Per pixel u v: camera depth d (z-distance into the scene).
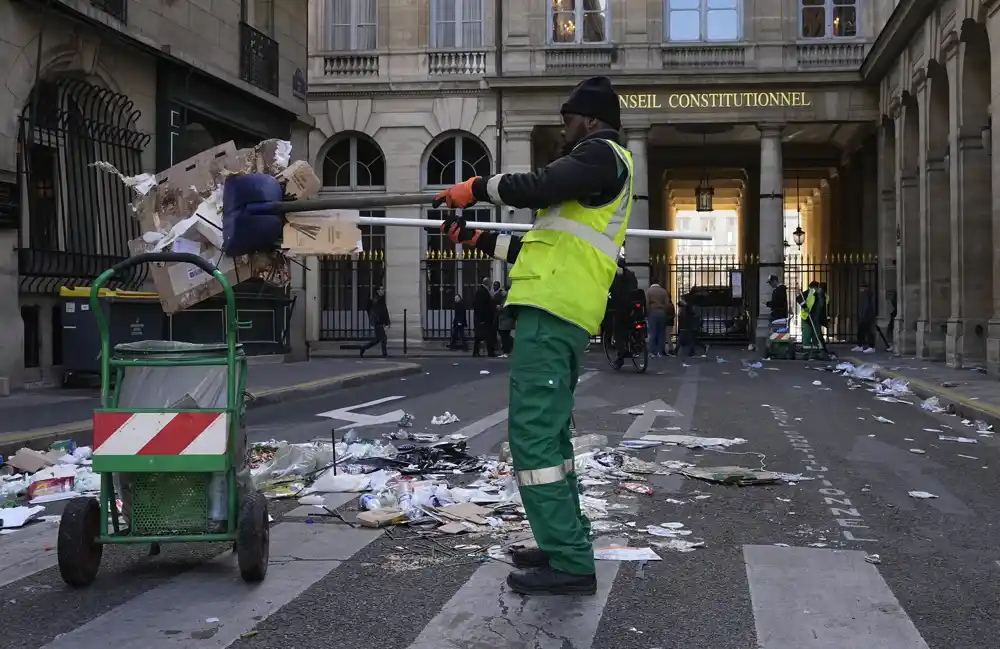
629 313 17.55
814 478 6.77
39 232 13.48
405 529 5.19
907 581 4.28
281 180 4.46
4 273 12.19
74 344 12.91
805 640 3.49
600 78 3.99
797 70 26.02
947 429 9.69
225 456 4.15
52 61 13.12
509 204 3.77
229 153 4.51
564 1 27.30
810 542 4.95
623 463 7.14
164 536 4.21
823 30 26.55
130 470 4.13
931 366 18.11
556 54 27.16
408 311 27.61
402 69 27.81
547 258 3.84
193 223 4.48
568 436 4.18
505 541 4.89
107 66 14.31
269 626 3.65
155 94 15.62
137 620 3.72
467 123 27.53
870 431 9.38
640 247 26.66
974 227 17.41
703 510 5.69
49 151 13.62
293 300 19.88
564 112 4.00
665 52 26.86
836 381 15.75
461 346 26.78
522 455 3.87
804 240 42.97
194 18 16.67
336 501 5.92
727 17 26.92
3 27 12.16
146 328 13.48
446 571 4.37
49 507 5.97
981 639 3.54
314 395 13.07
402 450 7.55
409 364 18.75
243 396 4.51
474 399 12.43
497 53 27.58
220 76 16.98
